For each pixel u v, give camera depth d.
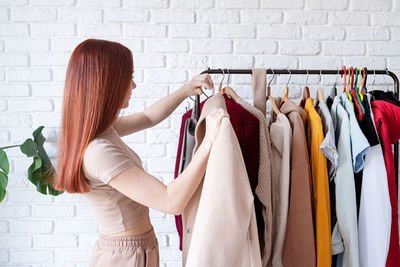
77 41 1.72
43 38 1.71
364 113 1.34
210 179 0.89
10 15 1.69
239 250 0.88
